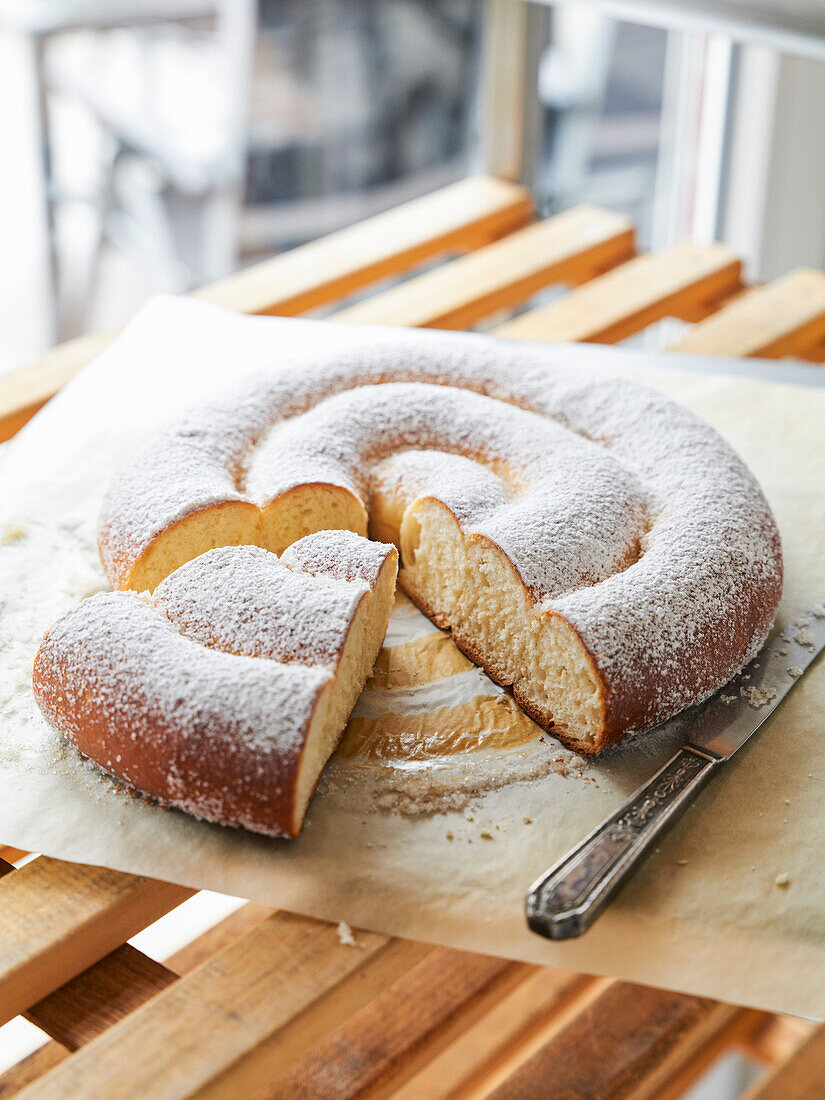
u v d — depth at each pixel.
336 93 1.41
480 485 0.62
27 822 0.52
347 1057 0.46
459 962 0.49
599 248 0.97
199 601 0.56
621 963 0.48
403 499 0.64
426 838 0.51
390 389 0.69
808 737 0.56
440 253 0.98
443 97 1.37
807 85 1.14
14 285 1.56
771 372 0.80
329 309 1.40
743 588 0.58
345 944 0.48
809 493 0.70
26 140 1.51
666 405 0.68
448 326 0.87
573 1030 0.49
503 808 0.53
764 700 0.57
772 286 0.92
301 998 0.46
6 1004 0.48
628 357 0.81
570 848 0.51
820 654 0.60
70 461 0.71
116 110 1.49
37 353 1.50
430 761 0.55
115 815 0.52
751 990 0.47
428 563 0.63
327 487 0.62
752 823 0.52
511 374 0.71
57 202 1.54
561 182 1.30
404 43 1.35
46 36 1.45
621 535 0.60
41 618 0.61
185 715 0.51
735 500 0.62
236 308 0.87
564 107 1.26
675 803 0.51
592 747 0.55
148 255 1.55
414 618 0.63
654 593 0.56
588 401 0.69
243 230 1.52
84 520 0.67
